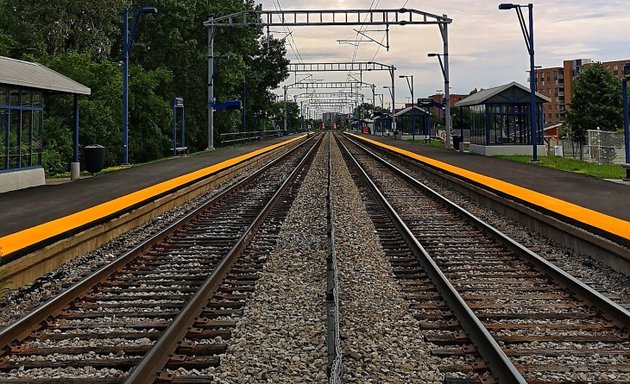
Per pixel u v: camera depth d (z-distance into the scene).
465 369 5.57
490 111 33.38
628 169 19.38
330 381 4.75
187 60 50.78
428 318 7.11
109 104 36.62
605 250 9.73
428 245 11.45
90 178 22.00
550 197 15.11
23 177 18.77
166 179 21.44
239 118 62.81
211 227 13.59
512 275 9.13
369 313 7.30
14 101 18.50
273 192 20.31
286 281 8.81
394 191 20.38
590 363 5.75
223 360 5.84
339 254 10.53
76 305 7.66
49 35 38.31
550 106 139.12
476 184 18.75
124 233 13.19
